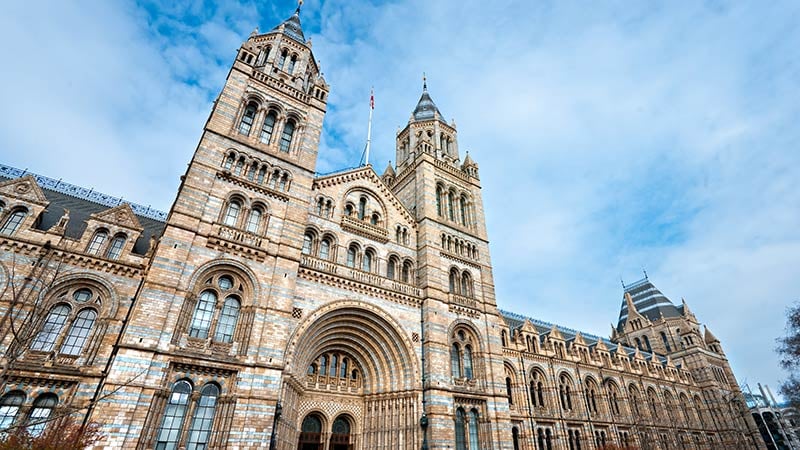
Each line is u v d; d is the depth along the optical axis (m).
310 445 33.38
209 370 25.47
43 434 19.72
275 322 28.91
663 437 70.00
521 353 56.59
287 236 32.88
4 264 25.39
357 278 36.75
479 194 53.28
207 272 28.11
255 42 41.31
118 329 27.20
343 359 37.84
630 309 109.69
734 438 82.12
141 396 22.33
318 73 47.03
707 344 99.94
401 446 33.06
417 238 44.91
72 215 33.97
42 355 24.56
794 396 61.00
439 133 56.78
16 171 37.47
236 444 24.08
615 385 68.50
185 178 31.95
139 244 33.91
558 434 53.91
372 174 44.62
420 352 37.19
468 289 44.94
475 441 36.62
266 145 36.12
